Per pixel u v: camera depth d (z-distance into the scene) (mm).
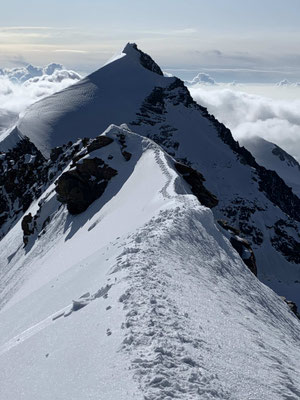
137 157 63688
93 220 55469
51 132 172000
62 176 62562
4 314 31328
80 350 14672
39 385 13898
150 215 36938
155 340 13328
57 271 43375
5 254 73688
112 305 16812
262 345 17234
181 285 20125
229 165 175875
